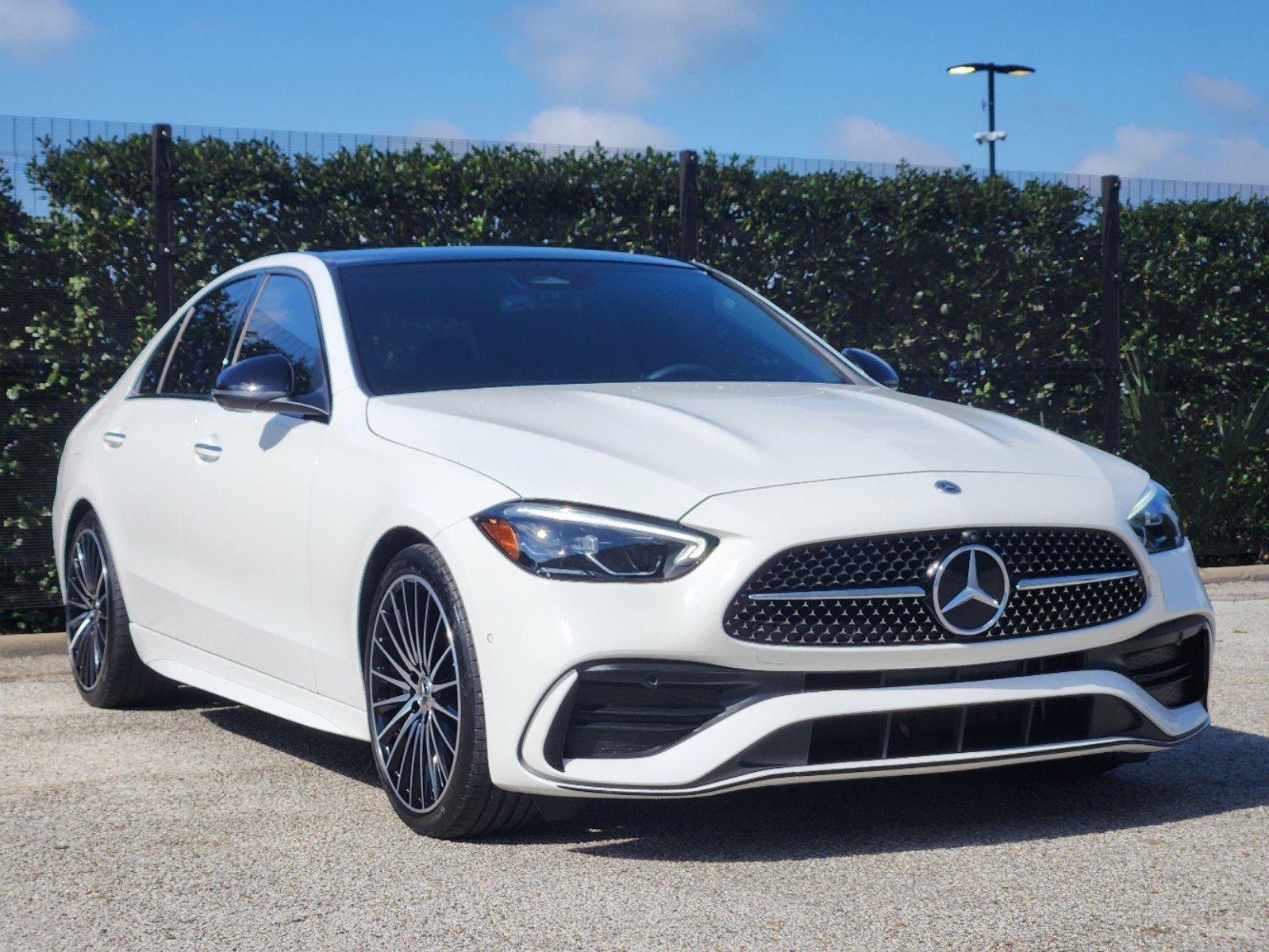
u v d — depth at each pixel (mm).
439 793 3641
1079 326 9367
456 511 3539
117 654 5457
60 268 7219
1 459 7168
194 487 4809
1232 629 7332
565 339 4559
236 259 7531
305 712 4301
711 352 4703
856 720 3367
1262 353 9867
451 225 7938
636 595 3314
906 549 3400
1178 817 3779
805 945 2859
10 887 3385
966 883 3229
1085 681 3543
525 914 3080
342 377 4266
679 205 8297
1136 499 3771
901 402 4305
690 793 3316
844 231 8758
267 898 3240
